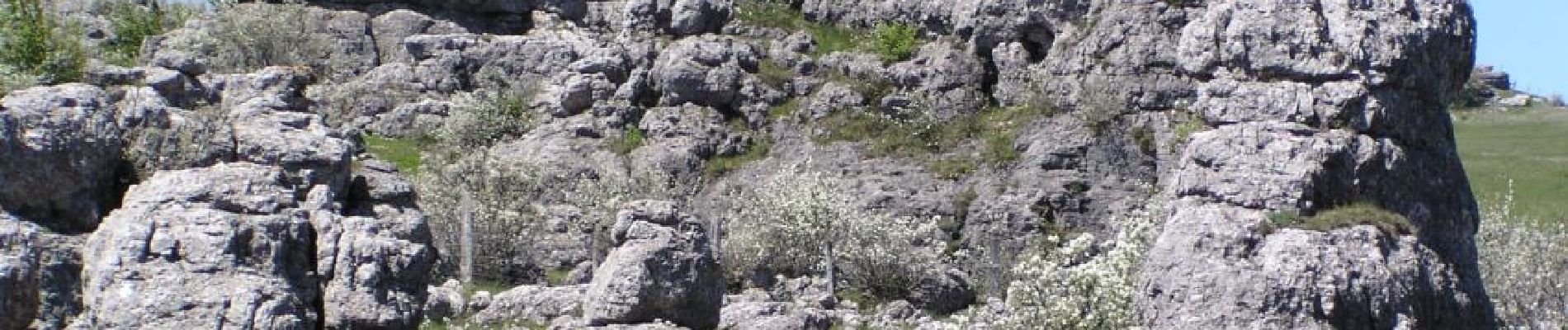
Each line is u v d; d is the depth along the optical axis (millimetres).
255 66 80125
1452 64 50625
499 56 80375
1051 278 44969
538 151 71750
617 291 39750
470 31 84875
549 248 58719
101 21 86562
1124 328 43469
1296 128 46125
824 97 73688
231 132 39906
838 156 70688
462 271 53688
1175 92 68500
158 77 42656
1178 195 45844
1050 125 69438
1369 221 43312
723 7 80062
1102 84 69438
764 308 43656
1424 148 48844
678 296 40281
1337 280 41156
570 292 41906
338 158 40469
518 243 57469
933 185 68438
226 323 34000
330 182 40188
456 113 73938
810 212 58562
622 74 76000
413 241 40594
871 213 61781
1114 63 69625
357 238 37500
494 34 85062
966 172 68875
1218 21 49781
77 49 47500
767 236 58844
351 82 79062
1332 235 42469
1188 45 49938
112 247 34812
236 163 38750
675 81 74000
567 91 74625
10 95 38094
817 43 78562
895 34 76125
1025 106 71188
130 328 33656
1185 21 69375
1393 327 41219
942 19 75688
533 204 61594
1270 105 47281
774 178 63438
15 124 36469
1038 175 67562
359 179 41938
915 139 71125
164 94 42469
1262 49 48375
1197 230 42406
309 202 38219
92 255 35188
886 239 59031
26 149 36281
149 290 34219
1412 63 48656
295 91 47875
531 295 41812
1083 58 70500
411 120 76875
